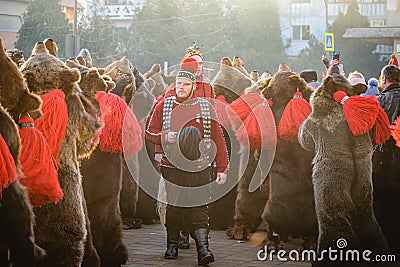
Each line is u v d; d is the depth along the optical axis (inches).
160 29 1926.7
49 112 279.1
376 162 405.1
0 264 229.3
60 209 281.7
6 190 225.5
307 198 396.5
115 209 348.5
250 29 2010.3
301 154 395.2
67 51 963.3
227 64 484.1
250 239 453.1
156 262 385.4
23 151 255.3
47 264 280.8
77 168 292.8
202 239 376.5
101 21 1964.8
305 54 2209.6
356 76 538.9
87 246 308.7
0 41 252.4
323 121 347.3
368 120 341.4
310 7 2664.9
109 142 337.7
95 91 338.6
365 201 347.3
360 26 2144.4
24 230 229.5
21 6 1988.2
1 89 250.8
